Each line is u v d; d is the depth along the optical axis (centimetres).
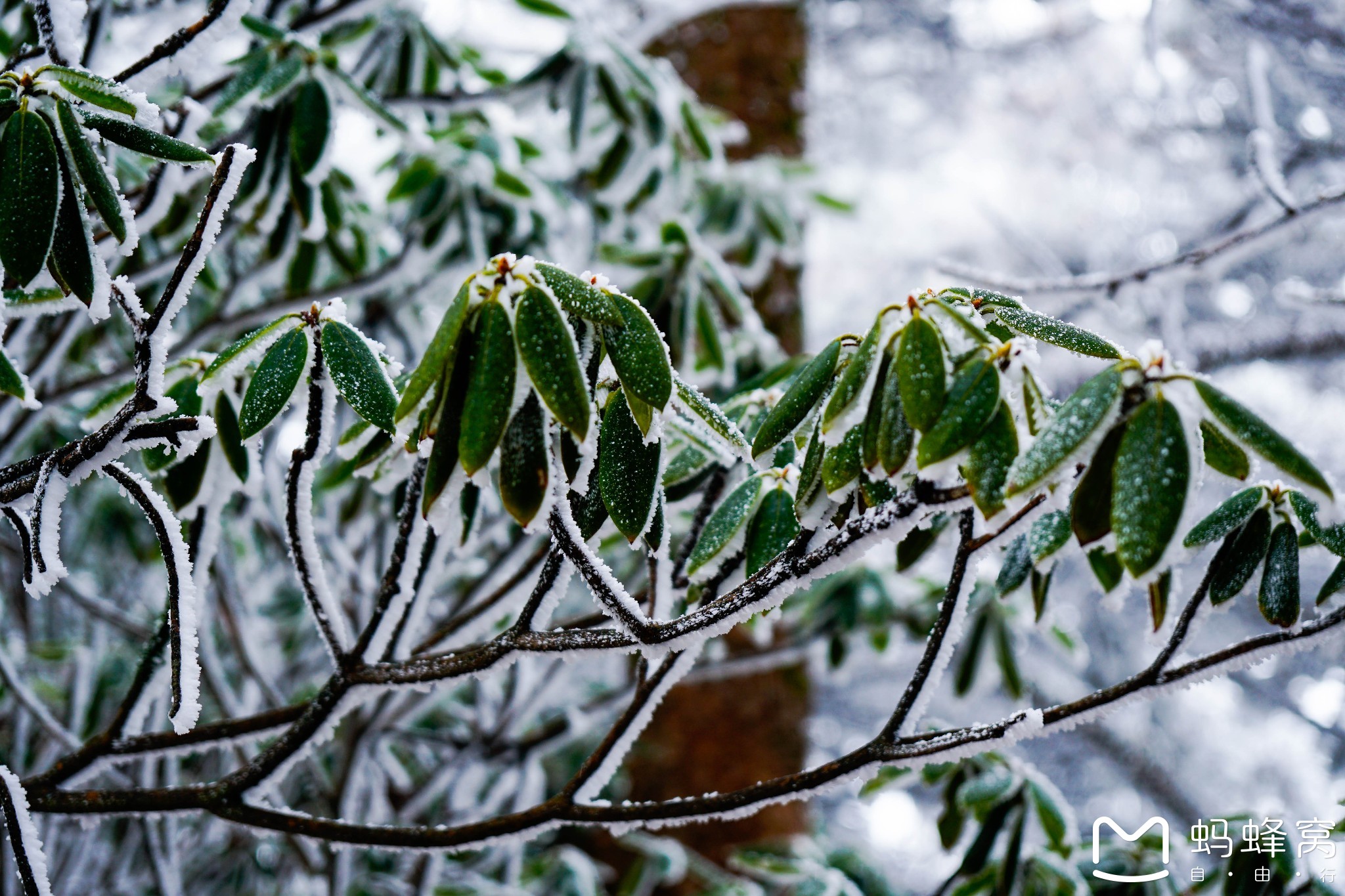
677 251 251
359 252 277
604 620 176
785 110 480
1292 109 571
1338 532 157
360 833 161
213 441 167
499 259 147
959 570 156
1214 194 748
